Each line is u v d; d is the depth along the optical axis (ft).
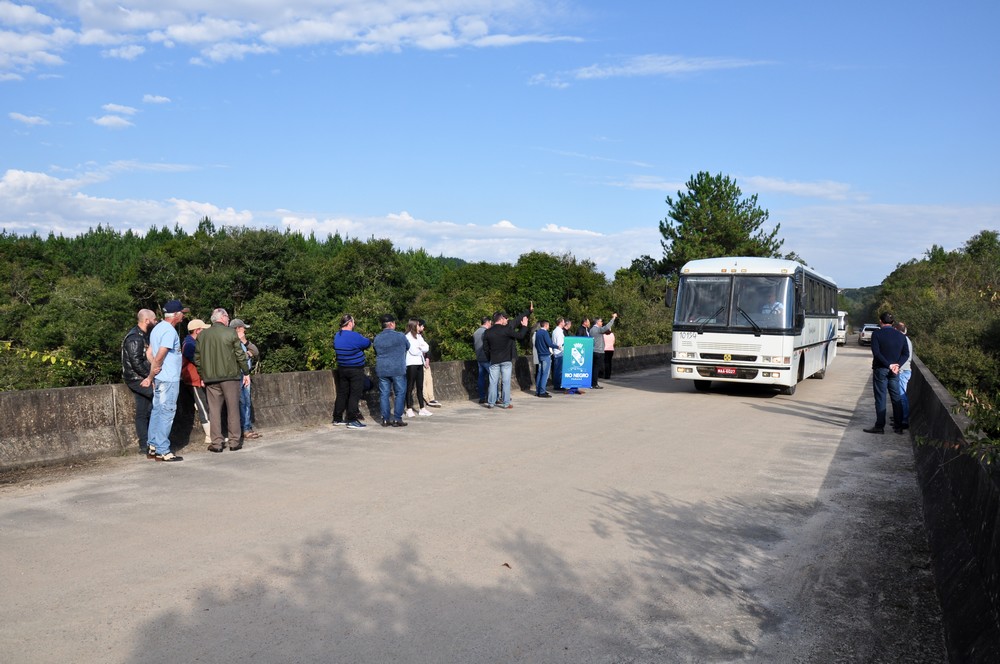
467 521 22.67
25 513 23.02
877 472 31.53
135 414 33.55
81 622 14.99
